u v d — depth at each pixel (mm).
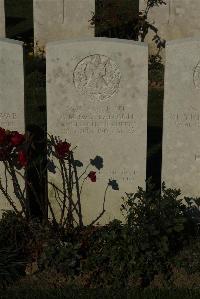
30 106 4043
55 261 2641
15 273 2641
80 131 2908
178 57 2805
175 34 4832
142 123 2885
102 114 2885
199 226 2922
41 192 2926
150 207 2697
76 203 2943
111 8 5004
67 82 2850
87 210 3014
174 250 2746
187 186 2979
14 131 2770
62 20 5039
